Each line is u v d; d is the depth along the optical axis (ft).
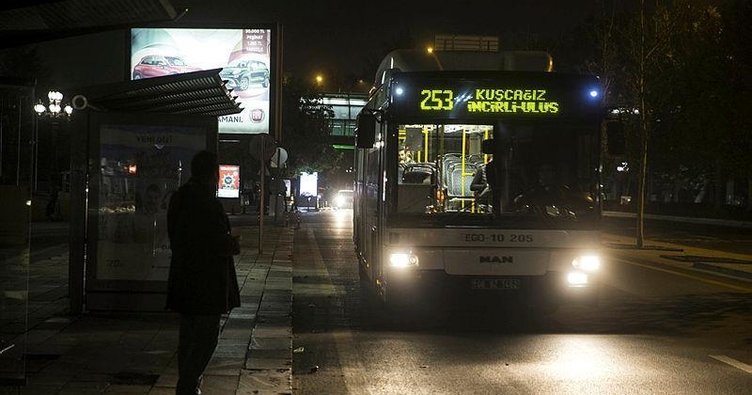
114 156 37.27
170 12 23.68
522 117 39.06
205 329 22.33
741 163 151.02
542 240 38.63
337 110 234.79
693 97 150.20
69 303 39.14
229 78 132.05
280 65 134.10
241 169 163.73
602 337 37.65
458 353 33.76
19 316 32.99
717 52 142.92
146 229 37.45
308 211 209.87
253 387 27.02
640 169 94.84
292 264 68.95
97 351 30.68
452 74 39.22
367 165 51.26
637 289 56.70
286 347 33.53
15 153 24.88
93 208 37.27
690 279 63.36
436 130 39.06
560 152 39.11
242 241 93.15
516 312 44.83
